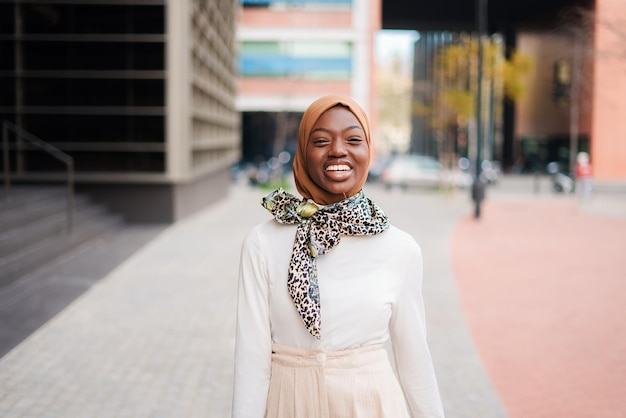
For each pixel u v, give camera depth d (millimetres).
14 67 16156
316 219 2406
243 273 2504
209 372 6215
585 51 16969
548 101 44562
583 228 17859
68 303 8727
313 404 2416
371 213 2488
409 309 2529
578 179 25344
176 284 10031
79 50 16234
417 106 56625
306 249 2408
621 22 15133
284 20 43625
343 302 2414
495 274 11375
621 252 13617
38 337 7227
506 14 47875
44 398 5531
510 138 57094
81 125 16359
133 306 8656
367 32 43594
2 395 5582
